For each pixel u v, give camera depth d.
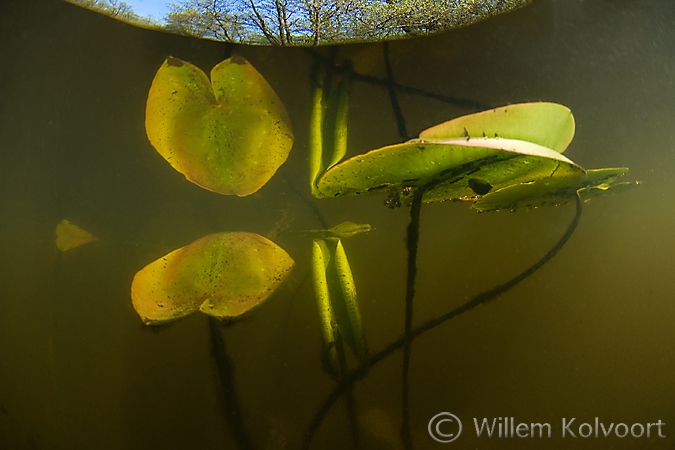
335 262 0.50
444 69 0.54
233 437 0.52
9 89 0.64
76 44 0.61
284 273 0.51
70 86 0.59
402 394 0.51
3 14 0.69
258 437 0.52
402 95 0.53
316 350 0.50
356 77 0.54
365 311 0.50
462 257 0.51
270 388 0.51
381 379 0.51
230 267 0.51
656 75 0.58
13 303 0.59
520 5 0.57
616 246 0.53
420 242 0.50
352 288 0.50
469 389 0.52
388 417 0.52
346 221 0.51
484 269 0.51
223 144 0.53
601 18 0.59
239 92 0.55
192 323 0.51
